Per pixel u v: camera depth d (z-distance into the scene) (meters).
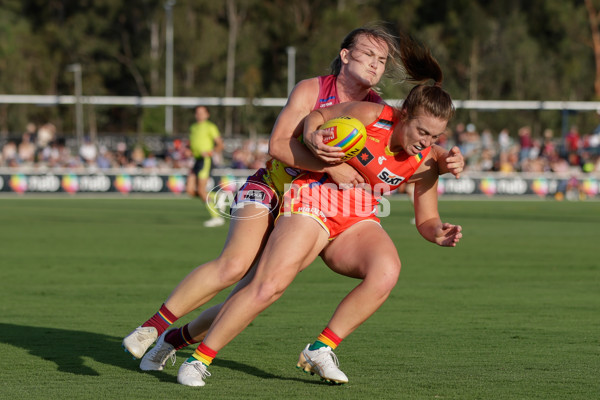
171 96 191.25
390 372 17.59
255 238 16.78
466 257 41.47
